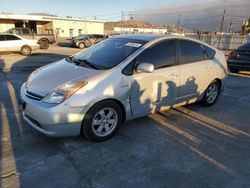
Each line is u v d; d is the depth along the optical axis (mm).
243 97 6516
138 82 3809
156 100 4176
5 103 5277
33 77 3881
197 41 4910
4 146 3455
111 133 3729
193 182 2820
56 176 2842
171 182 2807
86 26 47562
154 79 4027
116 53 4023
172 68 4309
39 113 3268
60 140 3648
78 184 2723
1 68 10070
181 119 4691
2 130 3939
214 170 3070
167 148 3562
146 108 4074
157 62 4102
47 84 3479
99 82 3438
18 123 4219
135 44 4105
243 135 4129
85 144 3564
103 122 3609
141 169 3027
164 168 3066
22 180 2756
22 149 3393
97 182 2764
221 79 5469
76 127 3377
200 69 4832
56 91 3293
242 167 3166
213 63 5152
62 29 44375
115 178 2842
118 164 3113
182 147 3613
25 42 15672
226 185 2791
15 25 39156
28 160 3137
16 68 10195
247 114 5172
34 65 11227
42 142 3592
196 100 5090
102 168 3020
